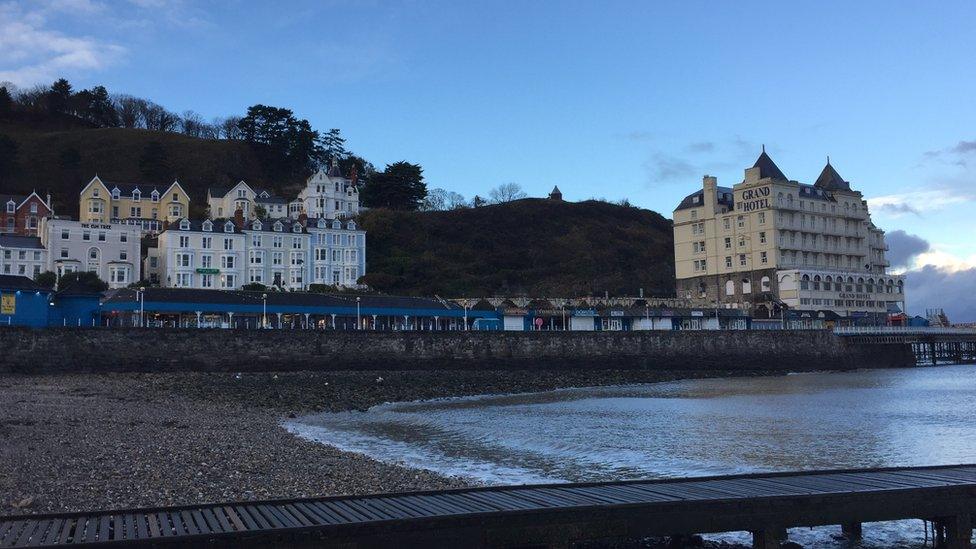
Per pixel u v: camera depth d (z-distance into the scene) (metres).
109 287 100.06
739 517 14.45
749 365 93.81
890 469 18.56
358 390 57.97
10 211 118.31
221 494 18.22
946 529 15.92
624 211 197.50
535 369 82.38
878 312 136.12
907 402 50.31
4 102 189.25
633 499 14.73
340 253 120.12
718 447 30.34
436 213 166.25
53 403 40.50
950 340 113.38
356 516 13.23
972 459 27.20
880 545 16.64
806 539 17.14
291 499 14.87
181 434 29.62
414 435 34.56
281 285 108.38
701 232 139.25
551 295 141.38
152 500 17.25
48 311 70.50
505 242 163.88
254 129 188.50
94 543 11.05
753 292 129.38
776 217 127.12
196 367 65.69
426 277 133.50
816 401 51.69
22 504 15.95
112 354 62.41
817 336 99.31
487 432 35.62
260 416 40.97
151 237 117.12
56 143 170.62
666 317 108.25
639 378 80.81
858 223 142.38
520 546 13.58
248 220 120.88
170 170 170.88
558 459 27.53
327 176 143.12
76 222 104.62
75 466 21.00
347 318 89.44
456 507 13.98
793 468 25.25
